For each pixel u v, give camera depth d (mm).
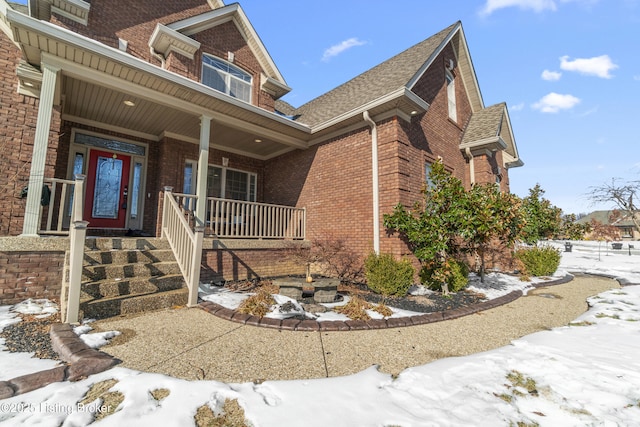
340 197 7848
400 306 5102
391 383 2477
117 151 7699
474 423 1957
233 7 8398
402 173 6836
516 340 3602
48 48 4742
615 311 5043
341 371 2717
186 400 2107
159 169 8055
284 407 2080
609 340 3596
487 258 9562
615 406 2195
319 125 7980
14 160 5250
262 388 2340
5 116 5258
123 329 3547
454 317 4680
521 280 8305
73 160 7055
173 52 7434
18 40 4539
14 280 4352
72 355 2664
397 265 5922
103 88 5727
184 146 8445
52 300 4488
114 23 7203
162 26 7023
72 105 6500
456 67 10445
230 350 3102
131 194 7859
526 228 8953
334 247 7422
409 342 3529
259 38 8953
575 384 2482
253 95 9102
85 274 4496
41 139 4672
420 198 7414
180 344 3193
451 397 2262
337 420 1940
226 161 9438
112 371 2525
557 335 3812
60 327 3359
